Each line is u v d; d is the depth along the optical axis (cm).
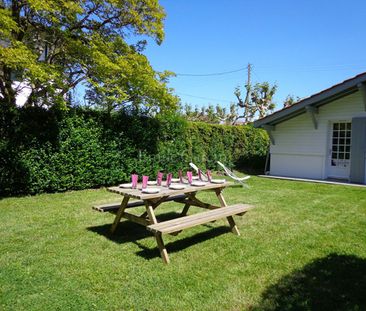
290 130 1129
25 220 503
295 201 682
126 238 423
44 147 702
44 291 275
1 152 644
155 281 298
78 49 712
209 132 1191
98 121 802
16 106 664
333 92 948
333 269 328
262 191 812
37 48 809
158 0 828
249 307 255
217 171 1191
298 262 346
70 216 532
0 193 675
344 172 1029
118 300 263
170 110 930
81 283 291
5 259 344
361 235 443
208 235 441
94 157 798
